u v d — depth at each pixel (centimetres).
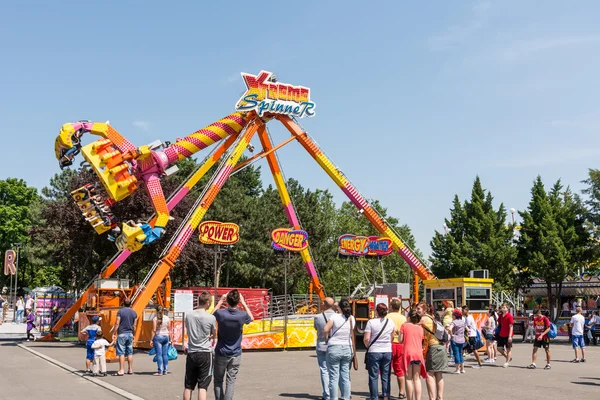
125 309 1736
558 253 4353
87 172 3600
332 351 1163
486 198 5206
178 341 2491
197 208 2791
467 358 2438
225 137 2980
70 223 3556
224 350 1054
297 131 3259
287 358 2369
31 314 3116
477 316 2830
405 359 1187
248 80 3048
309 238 5747
